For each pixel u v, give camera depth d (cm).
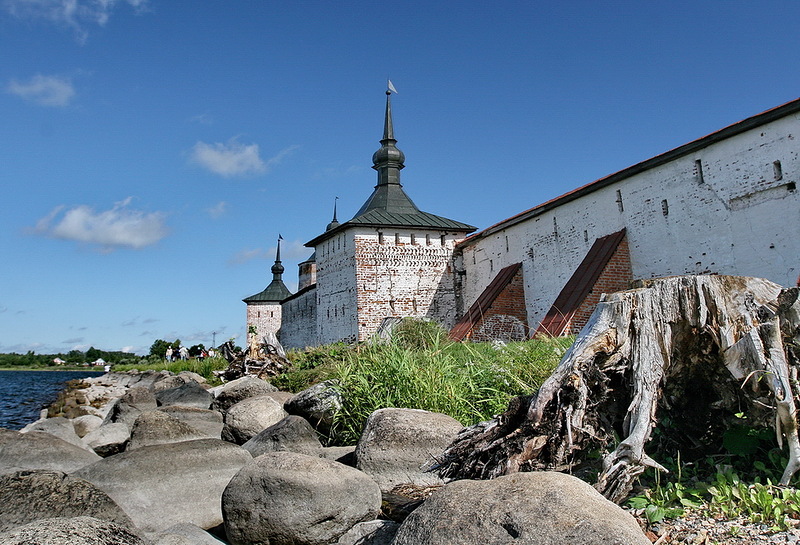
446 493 329
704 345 467
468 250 2917
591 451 495
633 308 456
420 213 3138
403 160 3494
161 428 830
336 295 2939
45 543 303
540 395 422
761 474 439
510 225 2566
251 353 1767
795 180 1416
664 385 465
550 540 277
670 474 462
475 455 434
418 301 2838
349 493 491
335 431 823
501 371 784
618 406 474
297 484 479
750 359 432
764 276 1484
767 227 1483
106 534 329
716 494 398
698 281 459
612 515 294
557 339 953
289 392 1234
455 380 782
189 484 589
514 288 2462
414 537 310
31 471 475
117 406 1217
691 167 1723
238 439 882
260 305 5241
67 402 1956
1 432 778
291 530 471
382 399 790
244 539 479
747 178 1543
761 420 447
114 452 937
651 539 363
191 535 471
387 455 604
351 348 1365
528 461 411
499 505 303
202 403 1344
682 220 1741
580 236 2172
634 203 1930
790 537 336
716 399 489
